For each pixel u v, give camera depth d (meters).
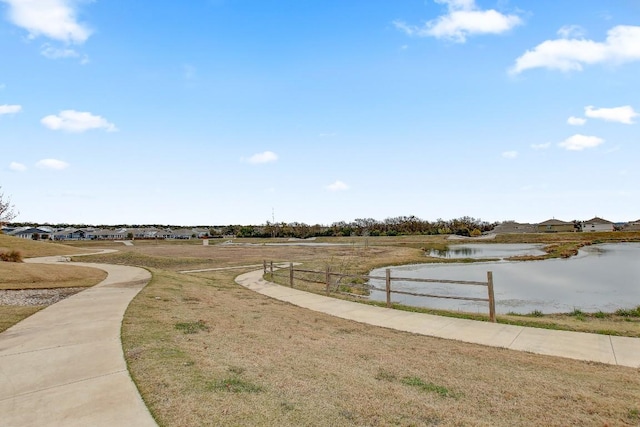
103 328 7.67
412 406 4.52
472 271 29.28
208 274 21.44
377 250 52.91
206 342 6.96
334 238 96.44
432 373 5.79
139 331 7.41
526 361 6.50
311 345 7.30
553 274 26.80
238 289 15.58
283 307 11.70
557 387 5.22
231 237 116.06
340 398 4.69
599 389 5.17
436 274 27.45
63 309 9.73
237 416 4.07
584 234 94.31
